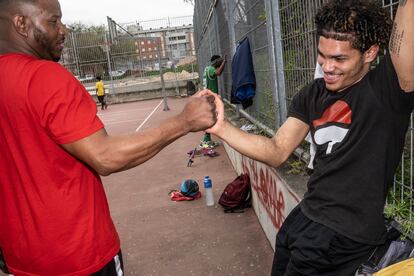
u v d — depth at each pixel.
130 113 17.52
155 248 3.91
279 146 1.80
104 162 1.46
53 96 1.42
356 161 1.47
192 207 4.87
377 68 1.45
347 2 1.38
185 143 8.95
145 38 24.73
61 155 1.54
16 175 1.58
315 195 1.61
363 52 1.40
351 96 1.48
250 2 4.73
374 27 1.37
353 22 1.35
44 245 1.60
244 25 5.32
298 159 3.46
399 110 1.40
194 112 1.65
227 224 4.26
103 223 1.71
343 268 1.55
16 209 1.63
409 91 1.35
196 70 25.55
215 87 7.80
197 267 3.47
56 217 1.57
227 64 8.12
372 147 1.43
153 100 23.91
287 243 1.74
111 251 1.73
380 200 1.47
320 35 1.43
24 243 1.64
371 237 1.49
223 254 3.63
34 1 1.55
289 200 2.95
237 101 4.91
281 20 3.50
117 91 24.41
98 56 23.86
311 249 1.56
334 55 1.40
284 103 3.62
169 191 5.63
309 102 1.69
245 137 1.79
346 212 1.51
